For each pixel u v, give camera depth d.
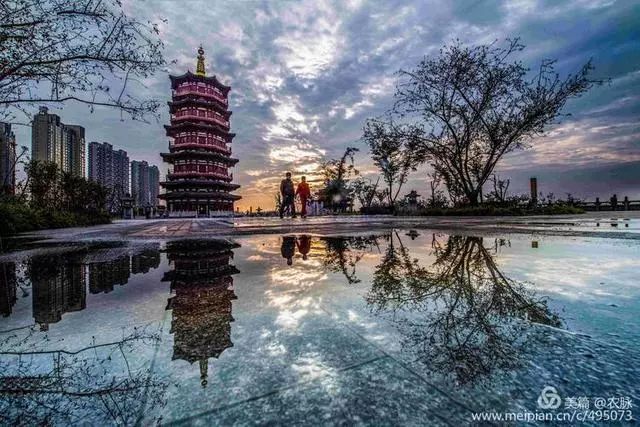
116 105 2.77
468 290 1.68
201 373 0.89
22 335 1.18
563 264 2.36
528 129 15.72
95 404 0.77
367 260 2.75
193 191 61.34
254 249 3.67
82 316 1.38
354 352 0.99
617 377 0.81
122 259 3.00
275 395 0.78
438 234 5.23
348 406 0.74
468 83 16.20
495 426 0.66
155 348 1.05
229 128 70.62
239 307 1.46
